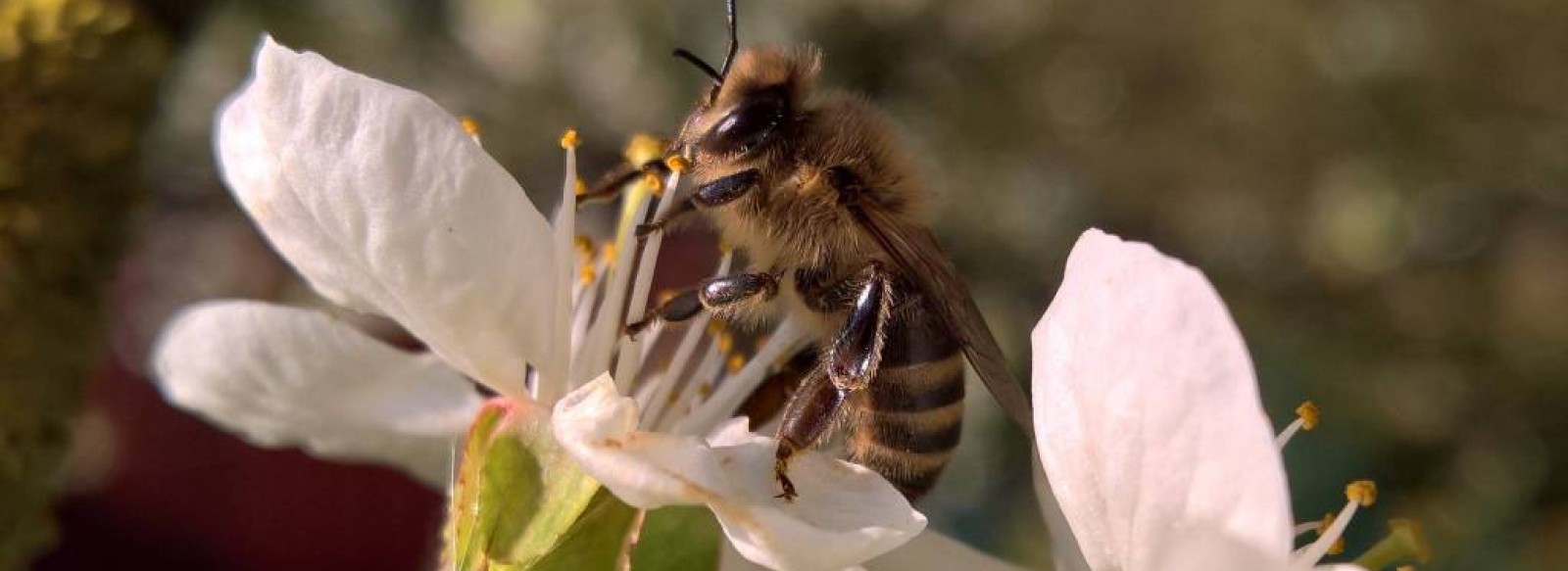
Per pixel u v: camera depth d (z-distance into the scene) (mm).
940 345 117
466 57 206
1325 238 230
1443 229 233
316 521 159
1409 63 229
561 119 204
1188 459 102
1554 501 207
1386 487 193
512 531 108
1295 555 109
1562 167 234
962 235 215
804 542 107
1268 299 226
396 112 108
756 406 117
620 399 108
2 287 125
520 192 109
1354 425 191
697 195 116
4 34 125
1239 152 233
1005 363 118
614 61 206
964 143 220
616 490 107
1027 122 223
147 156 131
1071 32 223
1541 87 230
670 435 108
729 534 107
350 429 122
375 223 108
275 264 189
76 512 157
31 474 127
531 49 205
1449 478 203
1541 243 233
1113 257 103
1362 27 229
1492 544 190
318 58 108
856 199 117
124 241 130
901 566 115
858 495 109
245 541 159
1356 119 231
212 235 192
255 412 122
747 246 118
